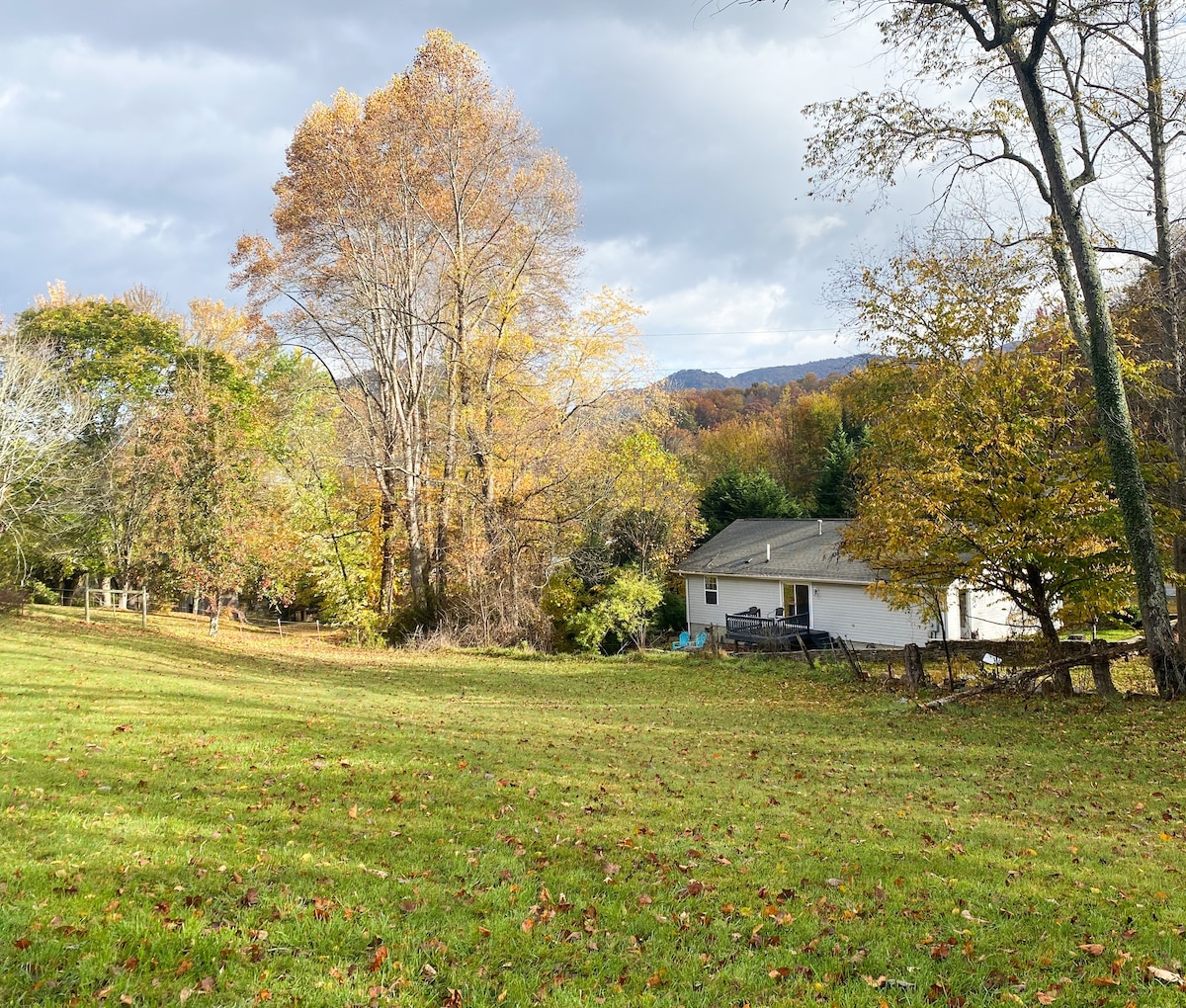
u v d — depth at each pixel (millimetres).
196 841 6195
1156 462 16578
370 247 28266
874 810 8328
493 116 27156
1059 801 8758
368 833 6805
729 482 43875
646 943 5027
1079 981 4531
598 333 27516
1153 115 15953
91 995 3869
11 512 25750
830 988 4469
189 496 26609
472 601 28000
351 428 33219
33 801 6777
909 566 17812
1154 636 14344
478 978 4418
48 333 30609
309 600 43031
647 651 25797
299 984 4180
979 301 16828
